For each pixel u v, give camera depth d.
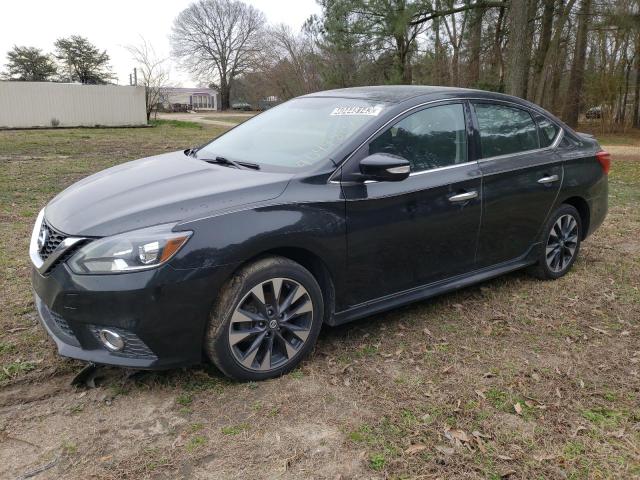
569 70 30.23
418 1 20.02
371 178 3.20
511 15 17.75
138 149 15.98
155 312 2.62
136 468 2.33
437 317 3.91
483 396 2.93
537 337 3.66
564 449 2.53
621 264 5.20
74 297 2.63
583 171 4.68
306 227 2.98
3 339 3.37
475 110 3.98
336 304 3.27
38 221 3.22
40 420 2.63
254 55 67.62
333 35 22.02
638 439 2.62
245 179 3.07
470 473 2.36
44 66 71.38
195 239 2.67
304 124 3.77
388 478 2.31
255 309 2.93
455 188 3.67
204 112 65.94
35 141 18.41
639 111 30.89
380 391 2.95
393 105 3.57
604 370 3.25
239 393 2.89
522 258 4.37
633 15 21.20
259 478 2.30
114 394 2.86
